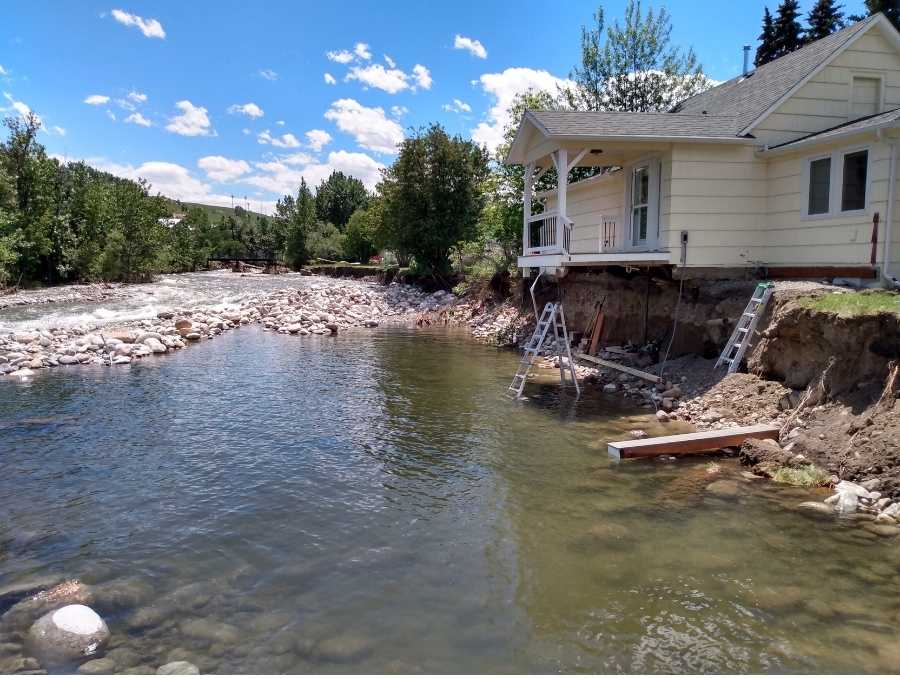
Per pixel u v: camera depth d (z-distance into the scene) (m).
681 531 5.87
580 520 6.16
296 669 3.89
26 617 4.45
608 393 11.83
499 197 26.23
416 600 4.73
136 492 6.88
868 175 10.17
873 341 7.53
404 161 34.50
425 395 11.70
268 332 21.25
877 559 5.27
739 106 13.65
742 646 4.12
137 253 41.94
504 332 19.77
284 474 7.48
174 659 3.98
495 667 3.92
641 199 13.88
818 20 31.94
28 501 6.61
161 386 12.30
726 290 11.55
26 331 17.48
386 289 35.66
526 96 25.64
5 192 33.22
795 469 7.18
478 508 6.48
